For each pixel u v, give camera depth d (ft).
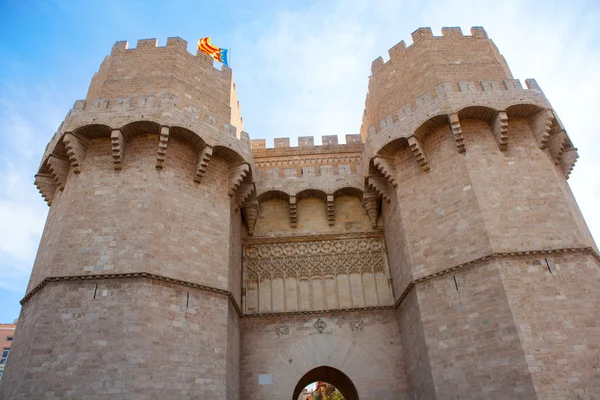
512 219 62.44
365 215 88.79
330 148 98.89
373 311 79.30
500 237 60.95
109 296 55.77
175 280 59.88
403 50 85.61
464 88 70.95
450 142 70.38
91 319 54.24
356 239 86.48
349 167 90.58
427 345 62.49
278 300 81.46
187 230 65.16
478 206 63.52
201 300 62.13
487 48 81.46
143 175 65.26
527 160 67.62
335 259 85.10
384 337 76.89
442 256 65.41
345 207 89.66
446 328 61.31
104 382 50.62
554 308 55.67
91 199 63.21
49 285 56.59
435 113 70.28
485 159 67.62
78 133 66.74
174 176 67.36
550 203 63.82
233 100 90.22
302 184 88.69
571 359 52.47
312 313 79.25
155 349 54.34
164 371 54.03
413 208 71.97
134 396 50.44
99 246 59.36
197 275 63.16
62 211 64.03
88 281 56.85
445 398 58.54
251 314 78.69
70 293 55.88
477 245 61.87
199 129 70.38
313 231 87.25
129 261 58.23
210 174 72.69
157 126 67.00
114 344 52.80
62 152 69.00
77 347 52.47
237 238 80.79
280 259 85.20
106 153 67.41
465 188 66.13
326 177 89.40
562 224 62.13
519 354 53.16
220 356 60.59
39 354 51.90
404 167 75.82
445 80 76.69
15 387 51.96
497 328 56.13
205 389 56.95
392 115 81.46
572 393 50.52
